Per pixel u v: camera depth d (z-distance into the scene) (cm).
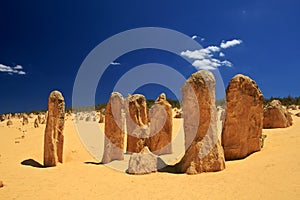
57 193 1034
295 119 2820
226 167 1262
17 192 1047
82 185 1134
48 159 1474
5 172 1353
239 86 1416
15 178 1243
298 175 1028
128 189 1066
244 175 1118
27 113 6209
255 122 1457
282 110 2312
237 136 1405
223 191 975
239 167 1241
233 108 1416
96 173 1335
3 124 4234
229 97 1431
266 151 1425
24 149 2020
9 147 2145
